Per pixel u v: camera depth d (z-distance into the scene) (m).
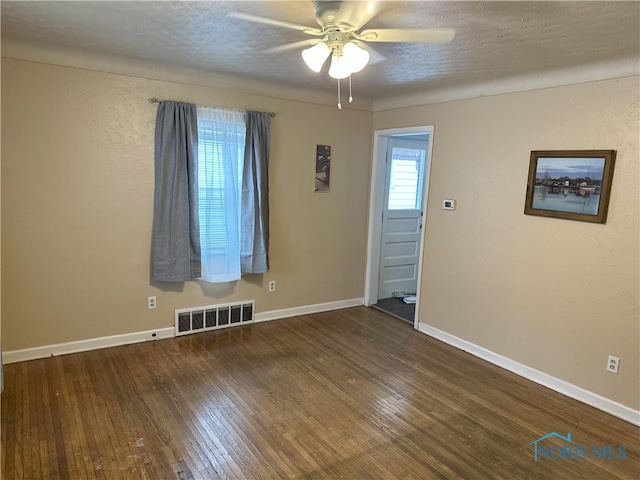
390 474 2.41
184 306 4.15
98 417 2.80
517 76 3.49
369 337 4.34
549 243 3.40
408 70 3.46
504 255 3.73
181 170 3.82
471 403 3.18
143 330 3.97
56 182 3.42
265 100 4.27
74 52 3.30
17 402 2.93
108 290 3.75
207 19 2.49
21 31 2.86
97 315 3.74
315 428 2.80
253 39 2.85
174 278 3.90
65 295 3.58
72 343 3.67
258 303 4.60
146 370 3.45
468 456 2.59
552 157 3.32
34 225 3.38
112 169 3.62
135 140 3.67
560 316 3.37
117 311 3.83
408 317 4.93
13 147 3.22
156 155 3.75
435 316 4.39
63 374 3.32
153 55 3.35
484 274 3.90
